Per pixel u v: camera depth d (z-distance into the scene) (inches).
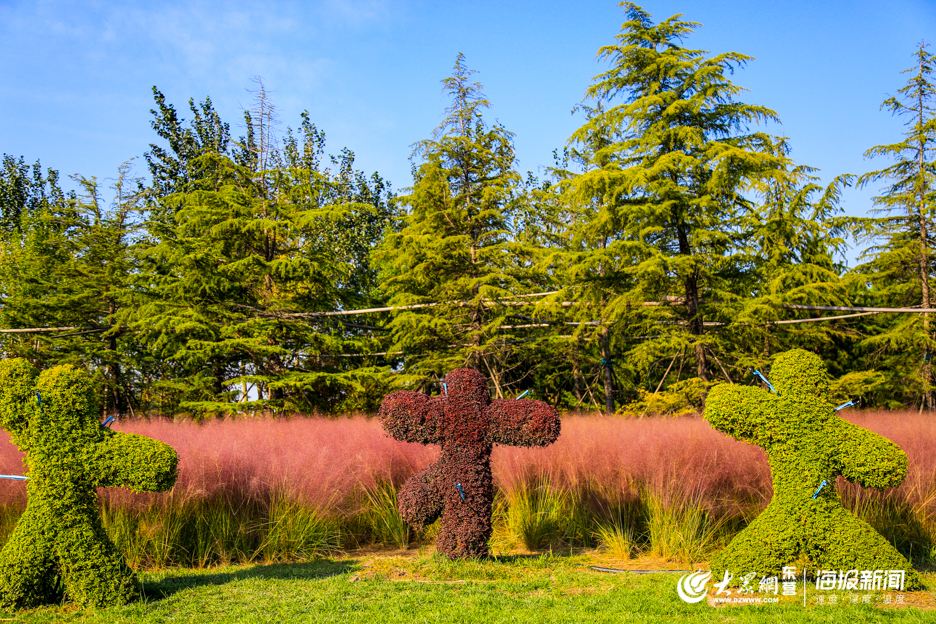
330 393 821.2
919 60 749.3
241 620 172.2
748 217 589.0
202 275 677.3
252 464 282.2
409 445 332.8
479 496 241.8
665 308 634.2
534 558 253.4
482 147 714.2
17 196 1309.1
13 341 792.3
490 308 708.7
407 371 744.3
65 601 189.2
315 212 719.1
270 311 719.7
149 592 199.8
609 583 215.6
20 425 191.8
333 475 290.4
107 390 768.9
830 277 566.3
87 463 189.5
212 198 730.2
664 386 868.6
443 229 725.9
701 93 578.9
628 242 554.9
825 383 215.5
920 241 753.0
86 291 762.8
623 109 602.9
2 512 251.1
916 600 187.5
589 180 561.6
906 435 304.3
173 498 258.1
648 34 612.7
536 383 860.6
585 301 628.7
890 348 813.9
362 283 1092.5
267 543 261.1
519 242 679.7
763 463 281.7
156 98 1106.1
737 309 612.1
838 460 206.8
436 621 170.4
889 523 263.7
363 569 239.5
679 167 566.6
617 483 293.1
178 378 767.7
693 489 274.8
